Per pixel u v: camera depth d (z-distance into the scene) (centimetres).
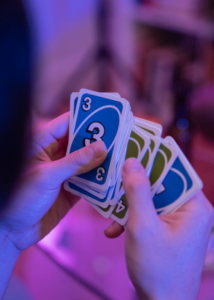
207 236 65
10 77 30
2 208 36
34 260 94
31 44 32
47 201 73
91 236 102
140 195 58
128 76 235
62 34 236
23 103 31
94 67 250
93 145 67
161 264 58
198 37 190
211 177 144
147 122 78
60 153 86
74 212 112
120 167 71
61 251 97
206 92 144
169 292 60
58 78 245
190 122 147
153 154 70
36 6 209
